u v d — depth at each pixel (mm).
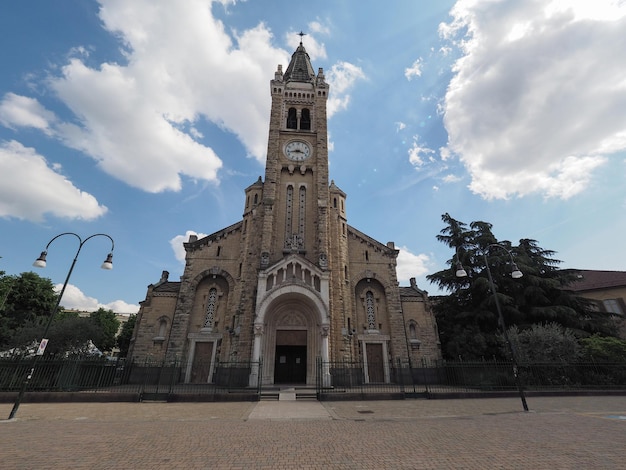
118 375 28734
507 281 34219
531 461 8539
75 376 23641
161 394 21500
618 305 44031
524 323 32156
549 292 34094
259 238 35031
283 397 22812
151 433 12070
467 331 33500
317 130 40844
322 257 32719
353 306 35750
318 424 13945
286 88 43594
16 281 48281
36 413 16469
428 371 33469
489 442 10586
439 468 8109
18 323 44969
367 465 8375
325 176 38188
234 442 10734
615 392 23719
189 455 9258
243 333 30344
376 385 30531
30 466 8227
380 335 35031
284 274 31172
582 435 11445
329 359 28984
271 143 39344
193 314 34062
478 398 22656
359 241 38875
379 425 13656
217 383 29219
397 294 36812
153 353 32219
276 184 37562
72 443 10484
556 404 19672
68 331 31516
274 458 8977
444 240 41125
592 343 27156
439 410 17812
